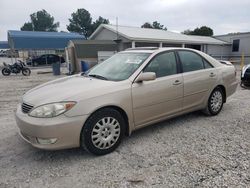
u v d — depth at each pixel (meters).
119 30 23.42
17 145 3.81
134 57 4.21
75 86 3.54
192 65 4.59
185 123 4.68
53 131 3.01
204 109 4.95
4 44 39.31
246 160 3.21
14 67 16.84
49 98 3.20
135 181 2.79
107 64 4.46
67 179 2.86
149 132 4.24
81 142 3.29
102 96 3.33
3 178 2.90
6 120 5.17
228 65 5.49
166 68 4.16
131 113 3.65
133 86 3.64
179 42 23.95
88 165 3.17
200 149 3.56
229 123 4.67
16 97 8.09
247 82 8.49
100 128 3.35
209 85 4.80
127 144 3.77
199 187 2.65
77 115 3.12
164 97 4.02
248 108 5.75
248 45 27.98
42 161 3.29
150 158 3.31
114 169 3.06
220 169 2.99
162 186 2.68
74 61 17.88
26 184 2.77
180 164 3.13
